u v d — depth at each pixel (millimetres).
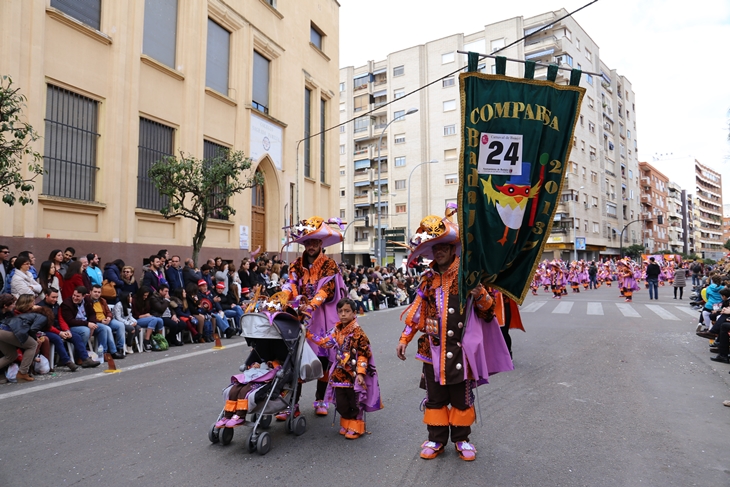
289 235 5227
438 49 48906
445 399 4156
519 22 46906
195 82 15602
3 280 8273
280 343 4664
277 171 19719
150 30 14289
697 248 116812
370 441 4551
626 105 67312
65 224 11422
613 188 61969
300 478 3746
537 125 4105
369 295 17312
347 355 4609
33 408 5551
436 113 48594
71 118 11742
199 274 11148
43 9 10867
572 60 48469
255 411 4344
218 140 16797
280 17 20266
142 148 13844
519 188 4074
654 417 5277
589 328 12117
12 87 10195
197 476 3777
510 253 4117
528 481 3699
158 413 5375
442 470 3896
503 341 4332
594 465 4000
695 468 3953
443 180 47812
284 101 20422
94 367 7738
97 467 3949
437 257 4113
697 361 8195
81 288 7867
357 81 53156
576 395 6145
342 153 53625
